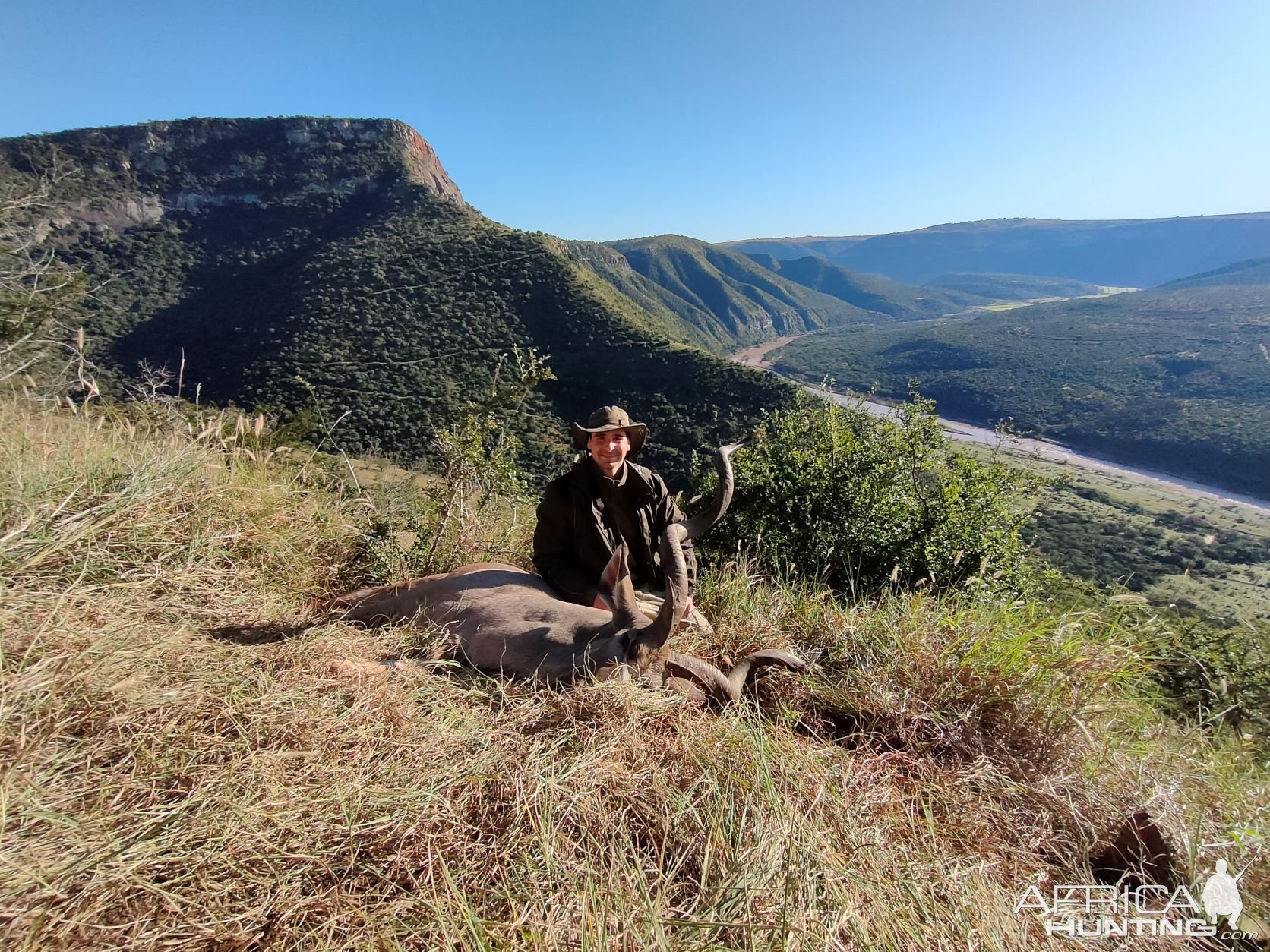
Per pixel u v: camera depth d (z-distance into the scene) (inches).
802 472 244.1
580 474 152.2
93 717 83.1
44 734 77.8
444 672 122.0
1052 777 108.3
